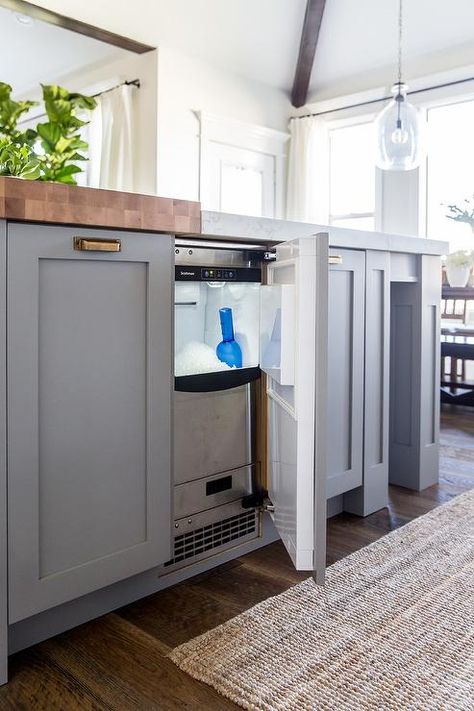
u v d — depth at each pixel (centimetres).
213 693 126
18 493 130
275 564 189
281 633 147
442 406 467
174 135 456
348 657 137
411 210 470
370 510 233
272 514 189
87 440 143
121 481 150
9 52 329
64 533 140
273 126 530
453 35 432
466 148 464
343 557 192
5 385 126
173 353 159
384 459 238
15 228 126
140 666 135
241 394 191
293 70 521
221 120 484
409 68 461
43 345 133
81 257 138
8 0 330
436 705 120
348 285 220
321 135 518
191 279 172
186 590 172
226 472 189
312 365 140
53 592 138
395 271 245
